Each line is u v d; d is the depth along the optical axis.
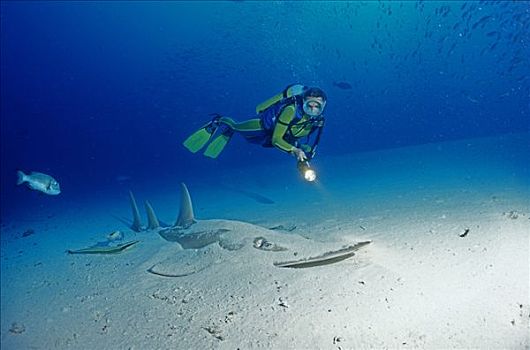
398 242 4.66
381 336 2.75
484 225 4.83
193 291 4.02
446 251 4.11
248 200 10.30
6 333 4.07
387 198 7.86
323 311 3.19
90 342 3.46
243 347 2.88
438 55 29.78
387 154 17.08
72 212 12.67
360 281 3.60
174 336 3.23
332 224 6.23
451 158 12.61
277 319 3.19
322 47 28.64
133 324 3.61
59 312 4.31
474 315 2.81
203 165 26.31
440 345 2.54
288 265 4.07
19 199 19.94
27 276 6.03
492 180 8.06
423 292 3.26
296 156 4.53
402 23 26.36
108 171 30.77
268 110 5.13
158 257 5.27
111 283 4.86
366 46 30.50
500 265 3.55
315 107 4.46
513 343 2.43
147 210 7.72
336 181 11.54
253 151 30.39
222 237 5.04
